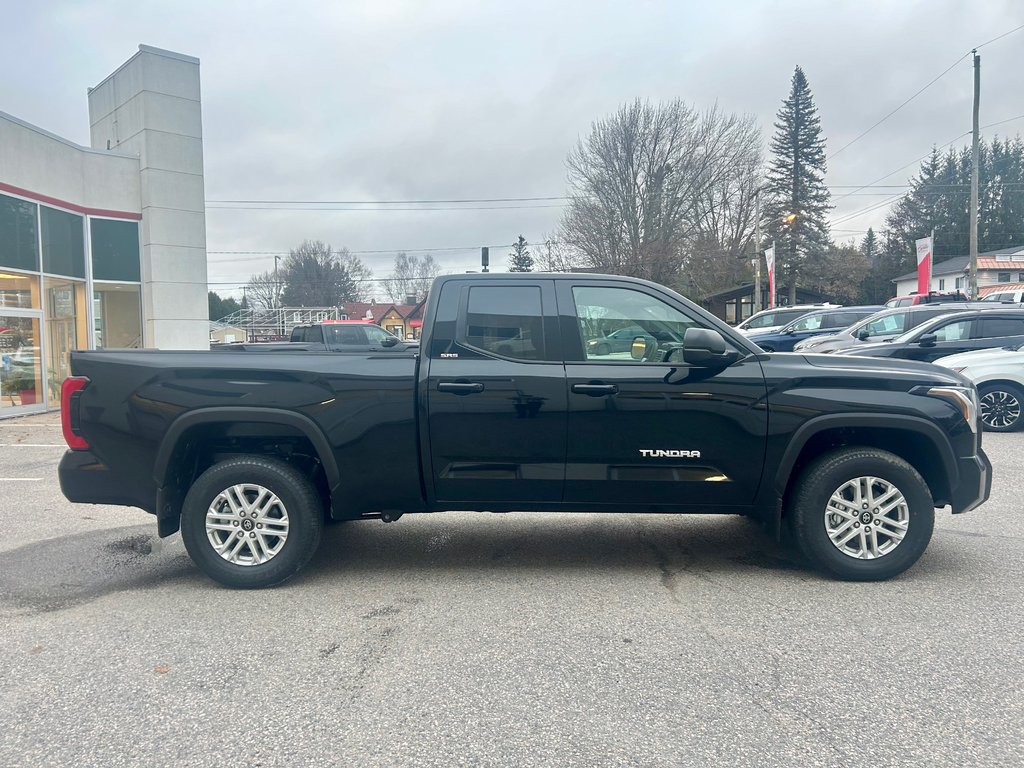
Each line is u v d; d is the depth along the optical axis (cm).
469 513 659
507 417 451
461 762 270
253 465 451
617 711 306
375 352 468
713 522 621
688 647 368
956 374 472
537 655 360
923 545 452
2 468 905
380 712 307
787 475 452
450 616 412
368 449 453
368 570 495
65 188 1647
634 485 455
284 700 317
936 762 267
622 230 4503
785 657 355
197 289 1930
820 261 5600
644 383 448
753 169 4759
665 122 4422
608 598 438
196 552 454
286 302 8738
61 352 1652
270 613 419
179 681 336
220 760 272
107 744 284
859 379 451
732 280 5059
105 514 665
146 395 449
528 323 462
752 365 455
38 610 426
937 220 7312
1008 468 821
